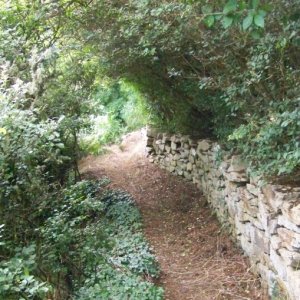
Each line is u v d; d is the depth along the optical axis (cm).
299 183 414
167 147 941
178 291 484
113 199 792
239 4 220
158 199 811
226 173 571
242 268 515
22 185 402
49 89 622
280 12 326
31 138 379
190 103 727
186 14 407
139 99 1009
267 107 417
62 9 557
